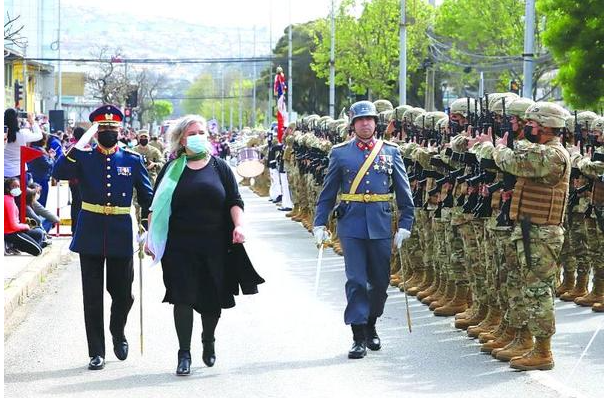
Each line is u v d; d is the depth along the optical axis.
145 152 24.66
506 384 11.02
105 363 12.13
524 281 11.73
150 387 10.98
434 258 16.09
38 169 25.53
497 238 12.37
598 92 32.78
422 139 16.25
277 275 19.14
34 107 70.06
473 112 13.98
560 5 32.66
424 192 16.11
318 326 14.15
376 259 12.52
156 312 15.32
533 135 11.74
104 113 11.99
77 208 17.30
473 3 55.94
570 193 16.33
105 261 12.10
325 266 20.45
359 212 12.48
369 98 66.31
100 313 11.91
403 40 38.09
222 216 11.59
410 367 11.84
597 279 16.11
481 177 12.70
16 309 15.75
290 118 74.19
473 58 57.88
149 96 135.50
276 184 38.28
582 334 13.84
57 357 12.48
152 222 11.41
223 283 11.61
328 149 24.39
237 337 13.47
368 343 12.75
